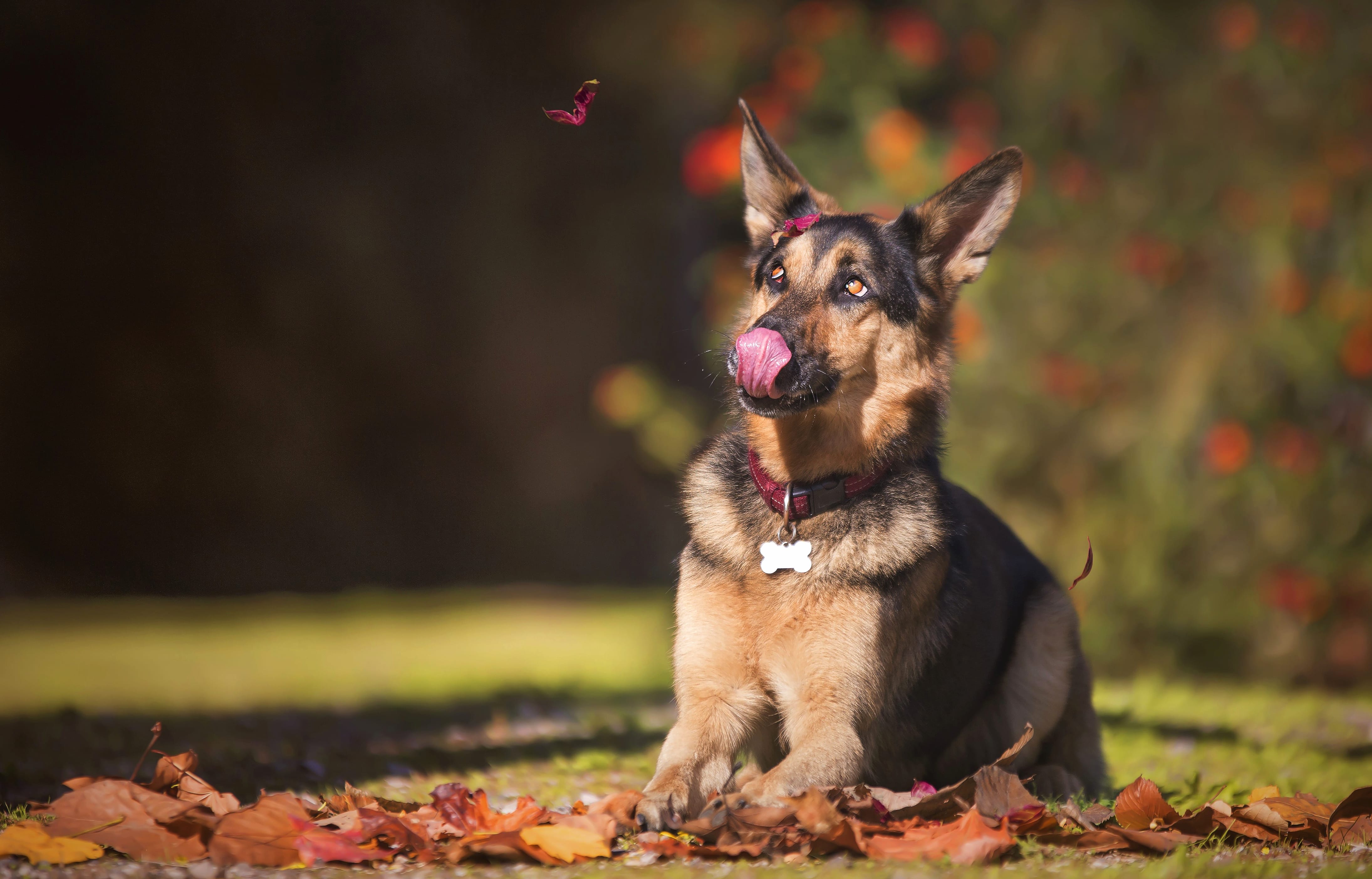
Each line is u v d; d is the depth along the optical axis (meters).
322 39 20.69
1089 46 12.37
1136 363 12.09
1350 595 11.82
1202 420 11.82
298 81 20.78
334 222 21.38
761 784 4.32
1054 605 5.86
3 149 18.58
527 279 23.08
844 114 11.88
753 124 5.99
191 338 20.33
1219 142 12.14
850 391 5.03
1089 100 12.62
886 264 5.20
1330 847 4.18
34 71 18.53
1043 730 5.72
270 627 15.96
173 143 19.83
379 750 6.84
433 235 22.36
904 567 4.80
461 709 8.92
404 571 22.28
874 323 5.09
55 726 7.21
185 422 20.34
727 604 4.86
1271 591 11.73
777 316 4.94
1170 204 12.27
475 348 22.78
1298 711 9.15
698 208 21.25
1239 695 10.33
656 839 3.98
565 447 23.50
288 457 21.38
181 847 3.78
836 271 5.11
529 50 22.19
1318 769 6.38
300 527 21.52
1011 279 11.88
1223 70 12.14
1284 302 11.49
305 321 21.33
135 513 20.11
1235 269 12.05
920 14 13.10
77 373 19.42
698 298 19.92
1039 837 4.14
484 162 22.52
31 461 19.19
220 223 20.41
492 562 23.05
